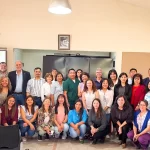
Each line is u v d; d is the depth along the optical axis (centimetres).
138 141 377
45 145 386
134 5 543
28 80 437
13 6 547
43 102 407
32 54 637
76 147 380
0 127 304
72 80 444
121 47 549
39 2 547
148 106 391
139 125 379
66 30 549
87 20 547
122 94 414
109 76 448
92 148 376
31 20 549
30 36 549
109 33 548
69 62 570
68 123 411
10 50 548
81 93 434
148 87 401
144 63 546
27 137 423
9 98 385
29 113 408
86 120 408
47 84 436
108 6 547
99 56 599
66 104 421
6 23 547
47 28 549
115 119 400
